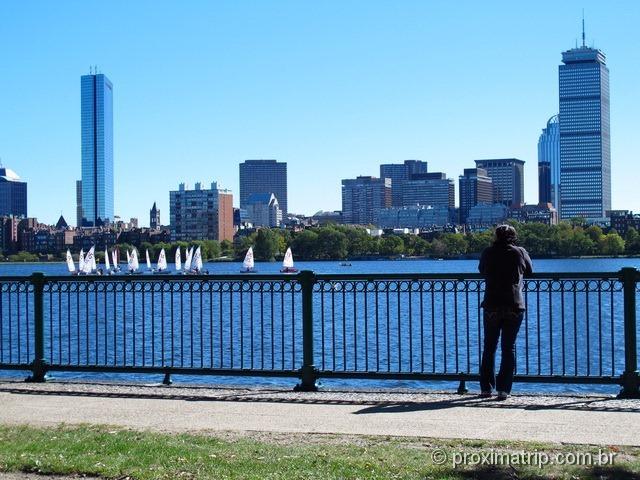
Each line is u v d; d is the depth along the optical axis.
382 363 27.09
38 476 9.29
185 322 42.56
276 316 47.91
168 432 11.20
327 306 56.75
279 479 8.82
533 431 10.95
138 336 35.75
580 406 12.59
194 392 14.41
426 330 38.06
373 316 48.12
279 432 11.15
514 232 13.38
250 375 14.74
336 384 21.77
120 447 10.25
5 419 12.34
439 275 14.32
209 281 15.38
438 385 21.25
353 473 8.98
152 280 15.52
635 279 13.29
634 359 13.27
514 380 13.62
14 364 15.85
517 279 13.23
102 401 13.67
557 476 8.84
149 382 15.75
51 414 12.69
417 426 11.38
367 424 11.56
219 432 11.19
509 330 13.18
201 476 8.98
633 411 12.20
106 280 15.88
